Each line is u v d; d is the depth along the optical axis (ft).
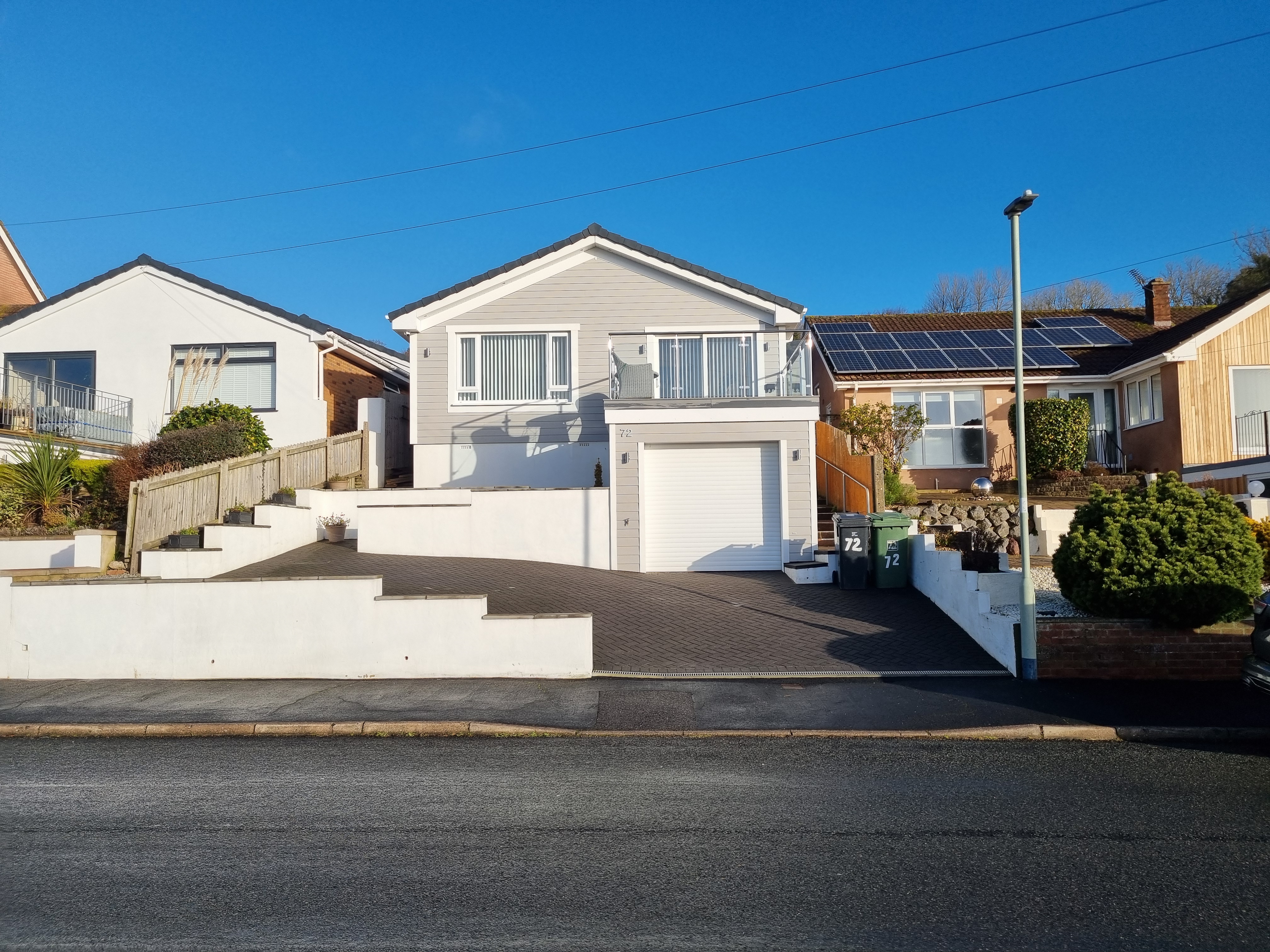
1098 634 36.11
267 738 30.27
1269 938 15.89
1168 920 16.56
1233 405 71.51
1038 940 15.80
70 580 40.24
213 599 38.01
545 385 67.46
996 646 38.42
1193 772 25.90
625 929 16.12
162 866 19.04
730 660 38.73
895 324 95.55
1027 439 75.31
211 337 74.95
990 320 95.35
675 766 26.58
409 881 18.25
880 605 47.19
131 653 37.93
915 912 16.87
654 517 57.77
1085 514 38.37
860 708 32.58
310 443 63.05
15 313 76.79
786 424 57.62
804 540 56.95
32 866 19.03
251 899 17.42
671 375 61.05
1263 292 71.31
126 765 26.84
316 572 50.44
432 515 56.90
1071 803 23.18
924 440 78.69
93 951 15.37
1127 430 79.15
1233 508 36.78
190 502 50.49
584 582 51.42
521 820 21.90
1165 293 90.02
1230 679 35.45
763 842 20.40
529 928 16.17
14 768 26.58
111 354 75.25
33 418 66.69
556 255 67.31
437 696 34.47
